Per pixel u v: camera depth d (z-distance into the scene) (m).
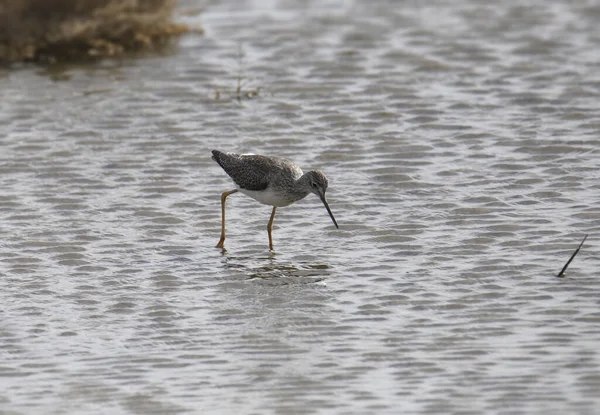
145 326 12.99
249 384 11.59
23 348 12.46
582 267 14.23
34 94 20.88
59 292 13.85
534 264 14.38
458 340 12.47
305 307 13.40
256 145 18.78
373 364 11.98
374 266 14.52
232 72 22.20
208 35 24.44
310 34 24.61
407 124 19.62
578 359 11.92
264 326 12.93
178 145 18.78
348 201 16.62
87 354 12.32
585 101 20.48
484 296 13.55
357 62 22.78
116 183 17.28
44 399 11.33
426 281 14.02
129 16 23.58
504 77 21.88
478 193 16.72
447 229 15.58
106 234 15.56
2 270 14.42
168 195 16.91
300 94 21.11
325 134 19.25
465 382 11.51
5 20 22.78
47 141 18.84
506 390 11.31
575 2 26.89
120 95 20.89
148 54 23.17
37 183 17.23
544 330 12.63
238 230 15.80
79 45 23.16
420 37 24.39
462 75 22.05
